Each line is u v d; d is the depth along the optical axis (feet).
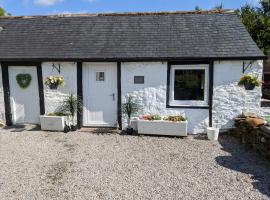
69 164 18.65
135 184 15.65
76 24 31.09
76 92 27.61
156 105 26.68
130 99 26.71
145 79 26.48
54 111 28.19
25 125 29.12
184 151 21.40
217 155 20.52
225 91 25.63
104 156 20.22
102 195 14.38
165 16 30.66
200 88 26.09
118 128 27.68
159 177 16.60
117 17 31.45
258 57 24.25
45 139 24.49
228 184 15.64
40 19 32.53
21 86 28.71
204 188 15.16
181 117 25.62
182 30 28.35
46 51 27.61
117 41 27.91
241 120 23.84
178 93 26.45
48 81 27.22
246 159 19.65
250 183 15.74
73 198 14.07
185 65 25.88
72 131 27.02
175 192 14.70
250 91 25.21
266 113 25.31
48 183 15.76
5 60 27.27
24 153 20.84
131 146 22.58
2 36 30.32
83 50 27.20
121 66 26.61
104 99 27.66
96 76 27.43
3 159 19.54
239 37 26.55
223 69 25.35
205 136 25.72
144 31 28.84
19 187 15.25
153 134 25.63
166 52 25.86
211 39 26.78
